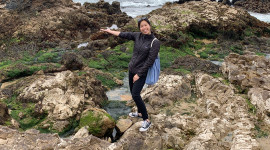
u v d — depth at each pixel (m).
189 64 9.98
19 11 14.62
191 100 7.08
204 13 14.87
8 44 12.36
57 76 6.91
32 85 7.00
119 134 5.70
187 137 5.29
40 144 4.51
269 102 5.83
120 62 10.71
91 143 4.69
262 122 5.75
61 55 10.96
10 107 6.61
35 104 6.44
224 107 6.14
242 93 7.24
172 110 6.53
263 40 14.12
